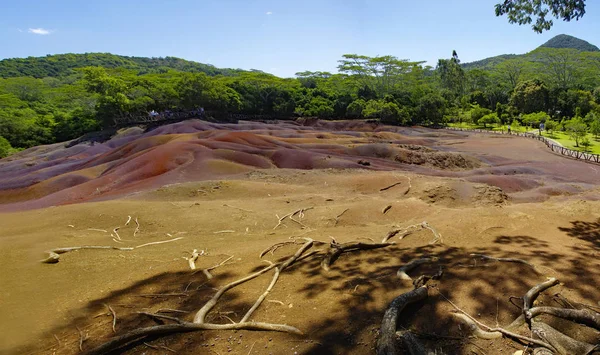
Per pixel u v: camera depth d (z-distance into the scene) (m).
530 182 20.83
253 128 53.66
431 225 8.80
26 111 65.62
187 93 60.16
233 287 5.19
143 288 5.23
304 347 3.76
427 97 68.88
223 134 31.52
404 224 9.76
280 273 5.72
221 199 14.98
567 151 36.34
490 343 3.79
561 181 22.92
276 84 80.31
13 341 3.95
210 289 5.12
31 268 6.14
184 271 5.90
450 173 24.75
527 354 3.63
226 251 7.21
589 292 4.71
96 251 7.48
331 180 18.61
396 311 4.11
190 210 11.96
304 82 100.81
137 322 4.29
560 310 4.18
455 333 3.96
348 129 60.81
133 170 24.36
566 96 66.31
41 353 3.79
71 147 47.19
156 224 10.67
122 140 48.34
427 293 4.68
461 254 6.24
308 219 11.13
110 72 71.88
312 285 5.20
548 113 65.81
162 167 23.92
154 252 7.49
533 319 4.08
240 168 23.03
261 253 6.73
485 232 7.76
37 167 38.72
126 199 15.50
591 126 46.34
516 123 63.97
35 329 4.18
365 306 4.48
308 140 36.03
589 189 19.27
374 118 66.81
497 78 101.56
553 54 97.25
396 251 6.74
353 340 3.84
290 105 71.69
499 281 4.98
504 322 4.12
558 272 5.26
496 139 48.47
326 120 66.94
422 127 64.50
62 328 4.21
